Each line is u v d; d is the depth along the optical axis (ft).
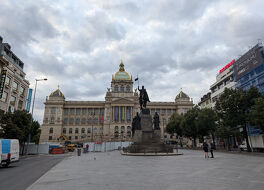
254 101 110.32
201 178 37.40
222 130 130.72
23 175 48.19
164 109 422.00
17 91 162.71
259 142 148.15
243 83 168.45
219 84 226.79
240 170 46.37
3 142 63.82
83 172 48.73
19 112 126.62
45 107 398.62
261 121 97.71
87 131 399.65
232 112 116.06
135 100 404.36
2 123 116.37
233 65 183.21
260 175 39.58
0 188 33.68
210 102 261.85
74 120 406.62
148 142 110.63
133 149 104.37
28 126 131.44
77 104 411.34
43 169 60.29
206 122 167.02
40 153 159.63
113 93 413.18
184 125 200.85
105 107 396.98
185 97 422.41
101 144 177.68
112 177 40.52
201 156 88.74
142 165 58.39
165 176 40.04
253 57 153.69
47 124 389.80
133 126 128.16
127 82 420.77
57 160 95.25
